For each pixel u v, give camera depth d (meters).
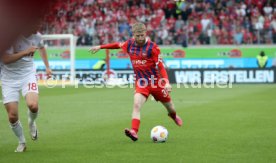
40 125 18.73
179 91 40.88
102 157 11.02
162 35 58.34
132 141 14.00
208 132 16.11
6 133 16.20
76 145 13.21
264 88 43.81
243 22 59.25
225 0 61.75
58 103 30.02
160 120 20.25
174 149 12.26
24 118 21.58
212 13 60.62
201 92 39.50
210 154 11.36
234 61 55.22
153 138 13.71
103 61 54.91
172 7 61.69
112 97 34.72
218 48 55.31
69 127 18.00
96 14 62.84
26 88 11.84
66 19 61.00
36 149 12.47
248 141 13.77
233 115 22.22
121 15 62.81
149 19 61.59
